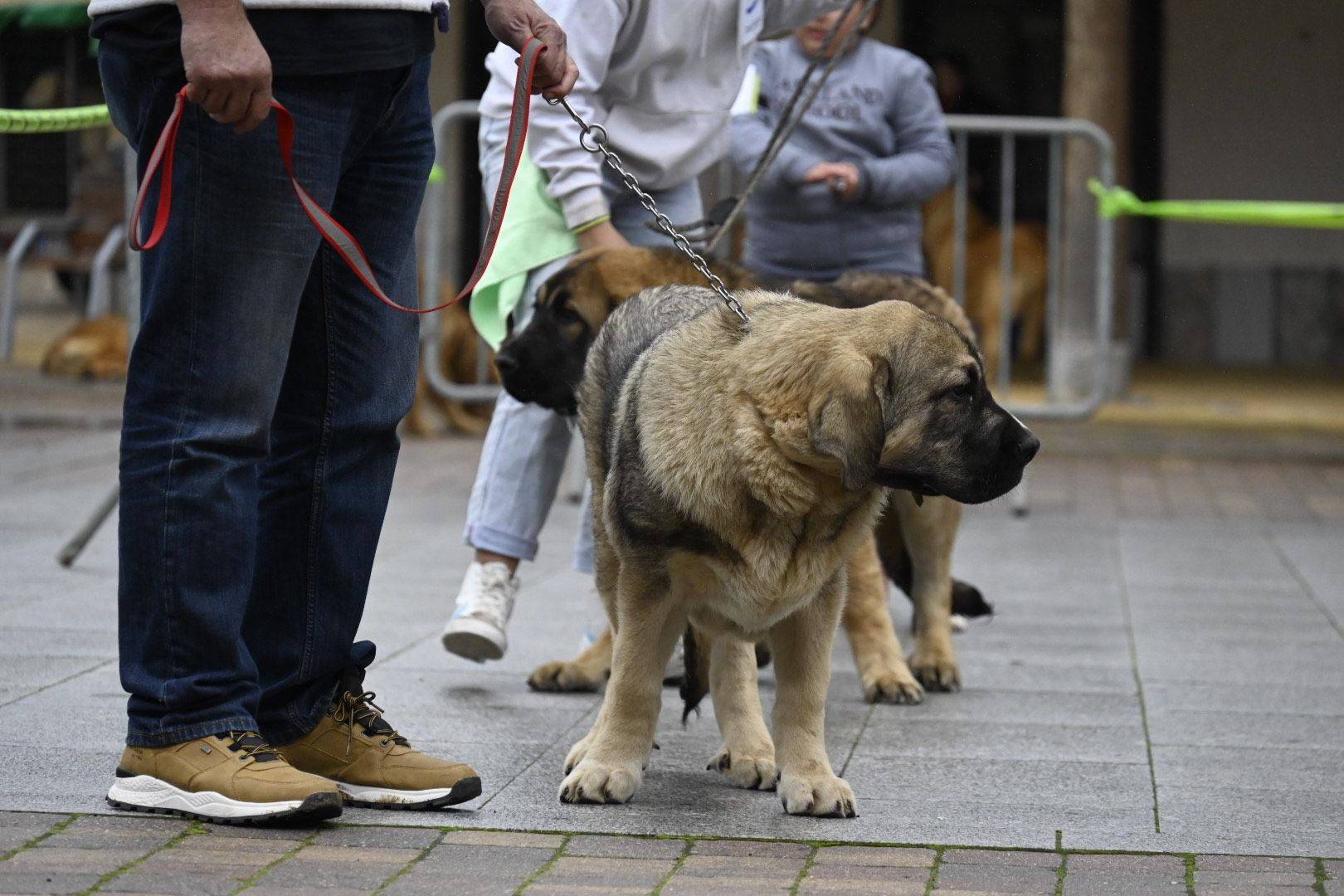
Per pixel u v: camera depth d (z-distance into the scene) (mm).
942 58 22625
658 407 5230
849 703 7176
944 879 4664
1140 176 26219
